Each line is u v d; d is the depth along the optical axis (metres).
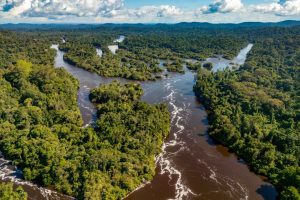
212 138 148.62
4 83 186.88
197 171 122.75
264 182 117.38
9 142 129.00
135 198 106.81
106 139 131.25
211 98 186.75
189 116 173.12
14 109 153.88
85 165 112.75
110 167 112.31
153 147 129.12
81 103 187.38
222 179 118.44
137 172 114.88
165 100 197.50
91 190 102.38
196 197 108.44
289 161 122.56
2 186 101.12
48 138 128.75
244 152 132.88
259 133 140.38
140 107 161.38
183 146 140.62
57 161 114.62
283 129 148.50
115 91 187.62
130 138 131.50
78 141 131.25
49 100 165.38
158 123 146.50
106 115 151.75
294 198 101.19
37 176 113.12
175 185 114.06
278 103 170.62
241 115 161.75
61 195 106.25
